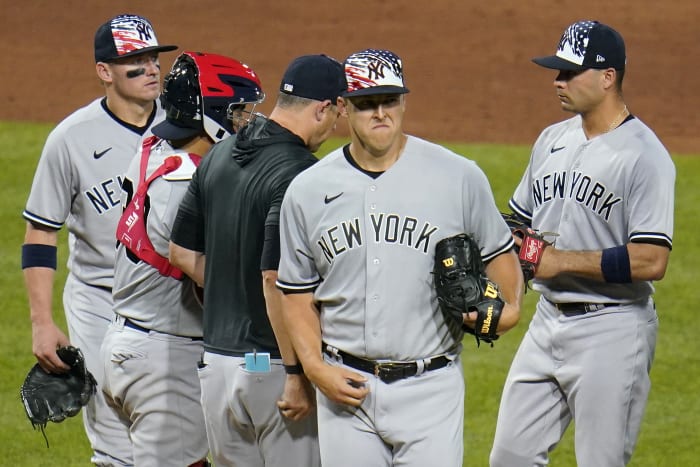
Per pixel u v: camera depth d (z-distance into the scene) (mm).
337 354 17531
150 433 20172
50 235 22219
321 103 18250
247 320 18312
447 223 17031
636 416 21453
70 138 22078
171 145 20047
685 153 52594
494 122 57375
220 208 18312
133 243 19578
